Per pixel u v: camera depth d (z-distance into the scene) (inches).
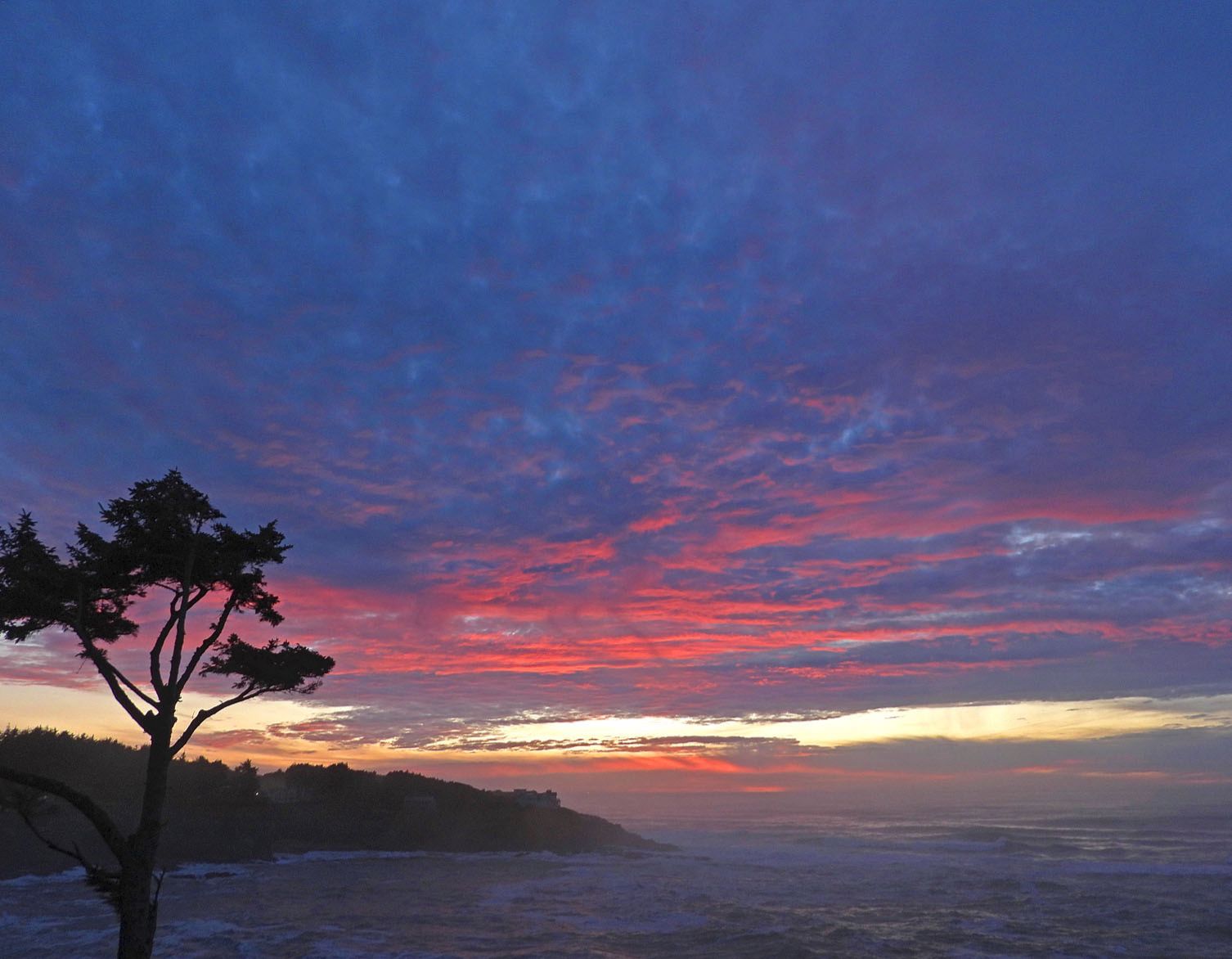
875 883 1493.6
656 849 2362.2
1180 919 1074.1
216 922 1013.8
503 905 1202.0
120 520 475.2
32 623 452.1
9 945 845.2
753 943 906.1
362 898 1268.5
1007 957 844.0
